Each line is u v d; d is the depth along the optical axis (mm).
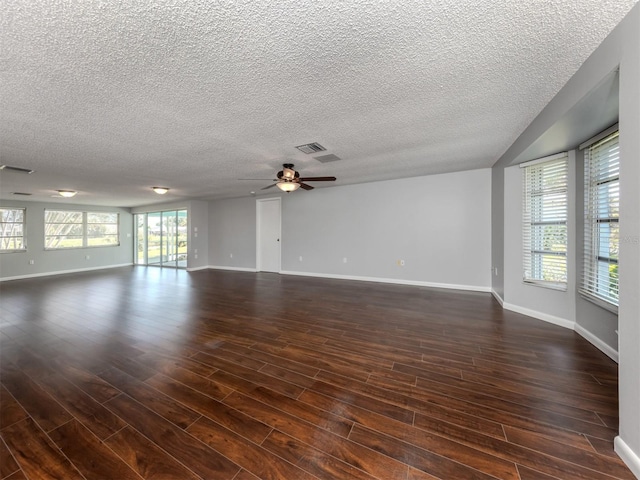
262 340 2752
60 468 1265
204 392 1863
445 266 5016
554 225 3125
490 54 1565
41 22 1234
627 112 1259
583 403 1708
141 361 2318
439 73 1754
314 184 5832
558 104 2027
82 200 7387
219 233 8047
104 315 3613
